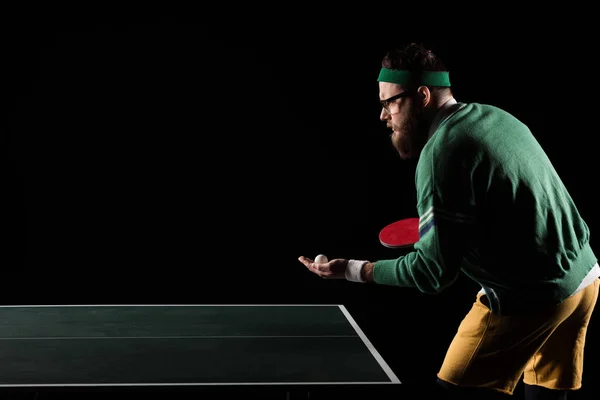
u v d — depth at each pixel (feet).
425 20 16.22
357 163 16.56
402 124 6.75
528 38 16.08
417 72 6.61
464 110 6.51
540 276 6.31
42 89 15.94
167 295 16.44
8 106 15.92
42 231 16.17
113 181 16.22
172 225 16.40
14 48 15.85
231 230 16.52
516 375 6.73
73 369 6.61
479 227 6.35
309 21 16.31
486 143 6.22
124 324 8.85
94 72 16.02
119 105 16.11
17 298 16.14
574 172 16.07
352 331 8.48
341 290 16.74
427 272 6.29
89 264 16.30
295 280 16.65
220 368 6.66
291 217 16.58
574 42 15.99
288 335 8.25
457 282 16.76
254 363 6.89
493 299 6.58
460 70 16.19
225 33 16.22
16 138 15.98
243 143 16.42
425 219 6.28
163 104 16.20
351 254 16.65
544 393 7.30
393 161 16.57
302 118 16.46
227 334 8.29
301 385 6.15
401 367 14.56
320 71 16.40
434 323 16.70
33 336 8.11
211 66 16.22
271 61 16.34
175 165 16.33
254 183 16.48
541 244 6.26
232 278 16.56
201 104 16.26
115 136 16.16
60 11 15.89
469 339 6.79
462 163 6.16
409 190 16.58
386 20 16.29
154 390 6.02
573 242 6.47
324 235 16.63
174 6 16.10
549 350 7.20
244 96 16.34
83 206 16.21
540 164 6.42
